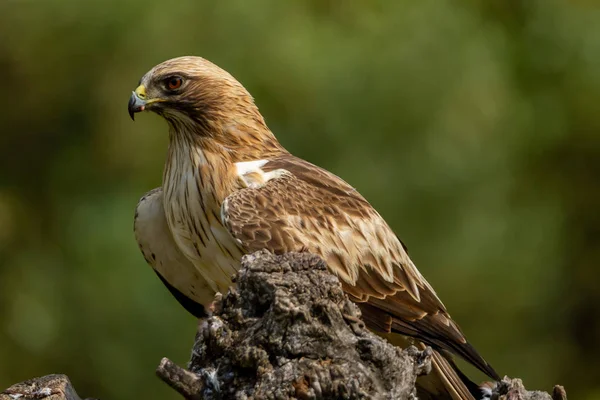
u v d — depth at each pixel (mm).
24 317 18062
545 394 7270
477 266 16609
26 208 19078
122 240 17000
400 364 6562
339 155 16234
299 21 16703
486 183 16672
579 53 19938
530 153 19484
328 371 6457
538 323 18594
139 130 17516
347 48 16516
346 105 16234
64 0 18062
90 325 17016
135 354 16688
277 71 16281
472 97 16625
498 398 7344
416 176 16250
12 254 18938
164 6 17219
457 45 16703
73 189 18438
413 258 16344
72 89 18312
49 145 18984
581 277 20203
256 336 6574
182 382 6688
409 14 16891
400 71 16297
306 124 16297
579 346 19906
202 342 6820
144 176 17578
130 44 17438
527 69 20047
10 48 18312
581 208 20328
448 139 16438
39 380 7430
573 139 20000
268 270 6664
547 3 20219
